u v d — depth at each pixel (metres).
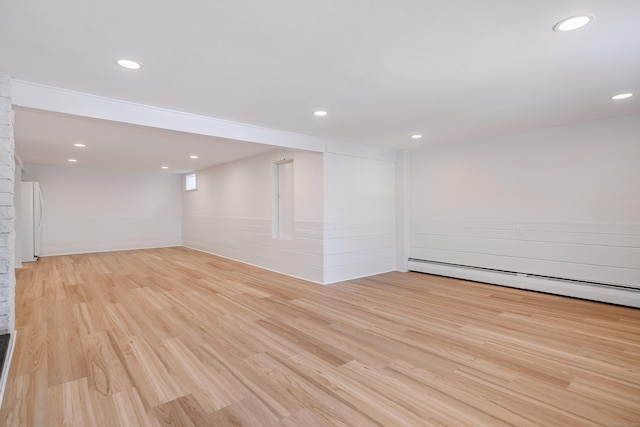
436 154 5.66
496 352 2.72
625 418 1.87
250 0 1.61
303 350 2.77
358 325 3.34
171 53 2.18
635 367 2.45
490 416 1.90
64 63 2.32
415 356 2.65
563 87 2.86
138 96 3.02
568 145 4.24
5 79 2.49
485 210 5.05
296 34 1.95
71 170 8.17
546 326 3.28
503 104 3.33
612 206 3.94
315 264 5.23
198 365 2.50
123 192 8.92
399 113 3.62
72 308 3.86
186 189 9.58
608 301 3.94
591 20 1.81
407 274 5.81
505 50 2.17
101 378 2.30
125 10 1.68
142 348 2.79
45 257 7.61
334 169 5.21
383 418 1.89
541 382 2.26
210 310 3.82
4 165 2.51
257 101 3.19
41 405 1.99
